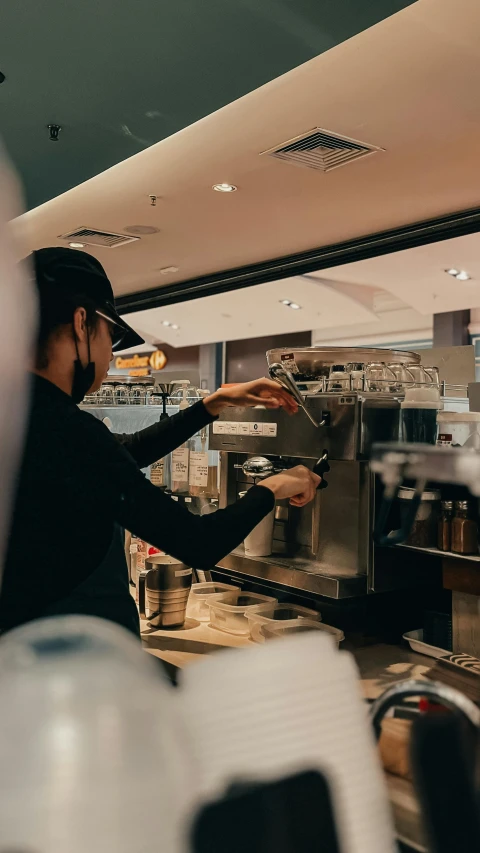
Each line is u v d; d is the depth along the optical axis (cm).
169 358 1386
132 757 39
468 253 637
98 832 37
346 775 52
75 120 284
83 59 237
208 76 247
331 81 320
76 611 114
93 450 111
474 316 869
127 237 573
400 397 170
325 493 176
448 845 57
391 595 173
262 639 163
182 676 50
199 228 545
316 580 165
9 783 37
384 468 144
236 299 940
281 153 399
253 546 189
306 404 168
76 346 118
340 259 579
